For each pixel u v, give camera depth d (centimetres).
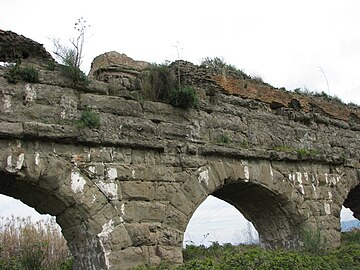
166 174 1167
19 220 2256
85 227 1030
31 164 970
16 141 969
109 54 1341
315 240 1412
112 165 1084
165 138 1209
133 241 1064
